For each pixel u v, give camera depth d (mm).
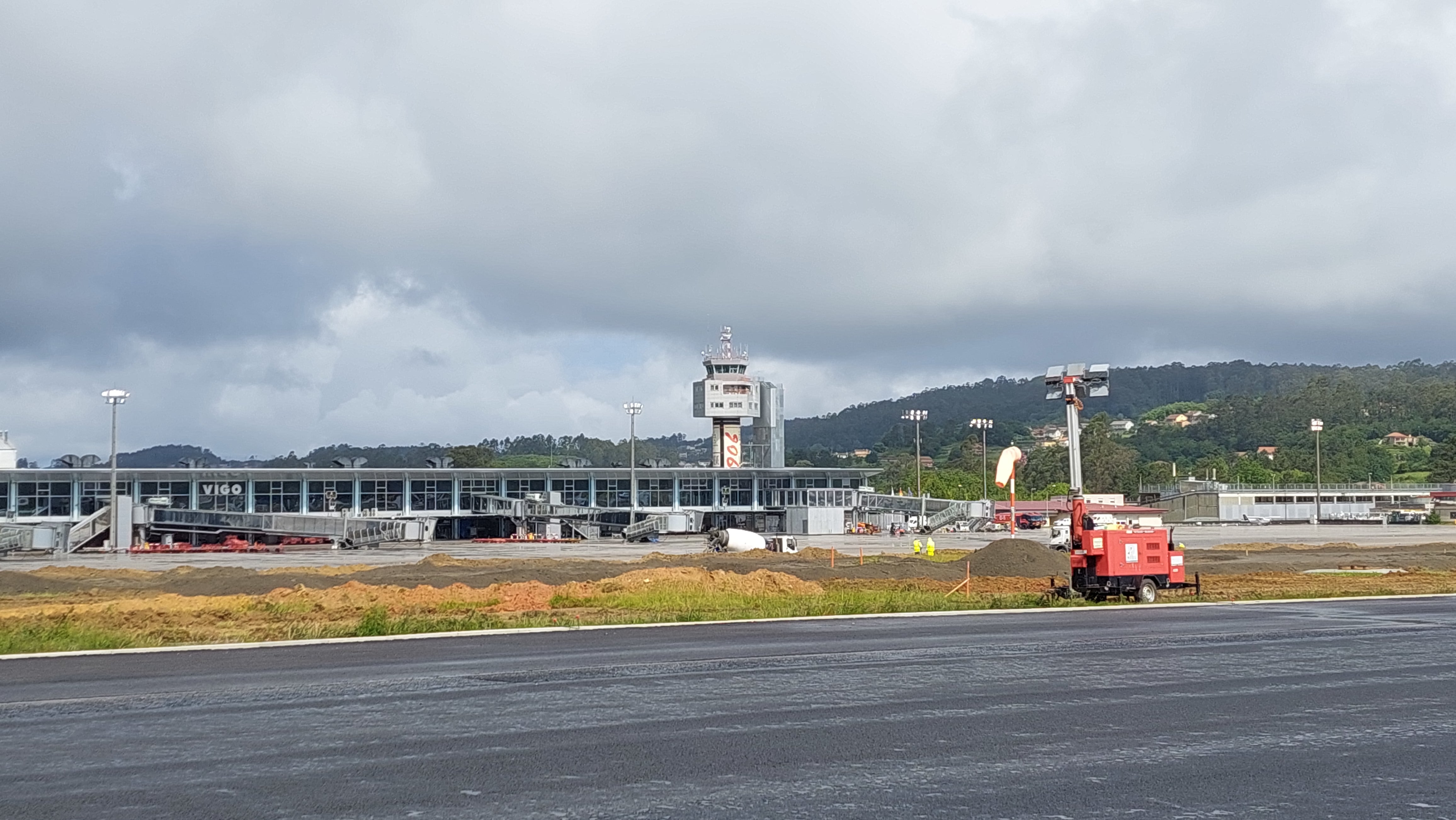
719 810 10469
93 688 17438
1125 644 23047
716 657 21016
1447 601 33750
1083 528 34906
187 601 35938
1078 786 11352
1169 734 13883
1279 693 16891
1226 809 10531
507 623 27328
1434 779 11664
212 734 13898
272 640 24094
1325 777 11766
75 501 105000
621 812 10391
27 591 42812
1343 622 27641
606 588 38031
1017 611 31094
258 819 10211
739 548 72875
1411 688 17422
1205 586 41906
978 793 11070
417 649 22359
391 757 12648
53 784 11461
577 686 17531
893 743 13375
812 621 28297
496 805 10648
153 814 10383
